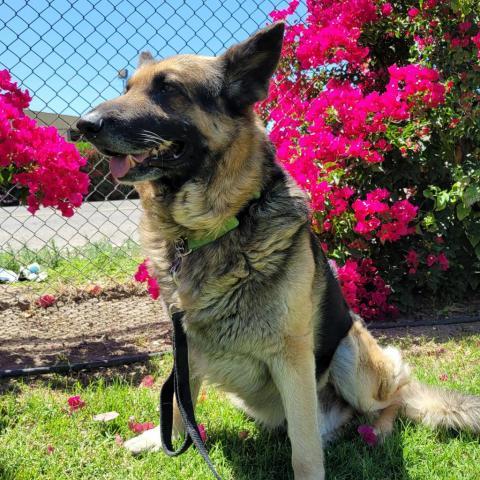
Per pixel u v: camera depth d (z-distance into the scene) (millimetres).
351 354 957
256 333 780
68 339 1356
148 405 1015
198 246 796
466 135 1553
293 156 1443
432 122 1511
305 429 777
